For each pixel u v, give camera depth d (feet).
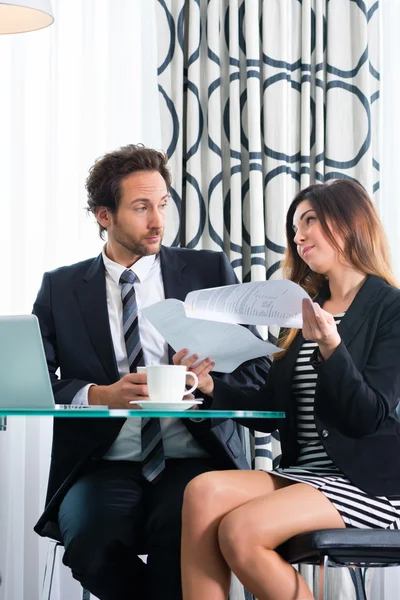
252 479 7.10
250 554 6.40
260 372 8.82
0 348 6.40
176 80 11.36
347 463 7.05
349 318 7.50
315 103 11.61
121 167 8.84
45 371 6.40
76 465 8.39
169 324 7.07
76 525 7.79
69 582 11.01
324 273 7.94
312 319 6.73
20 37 11.46
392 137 11.87
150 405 6.37
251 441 11.10
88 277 9.04
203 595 6.60
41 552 11.07
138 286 8.96
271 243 11.27
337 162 11.50
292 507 6.61
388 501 6.91
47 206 11.35
